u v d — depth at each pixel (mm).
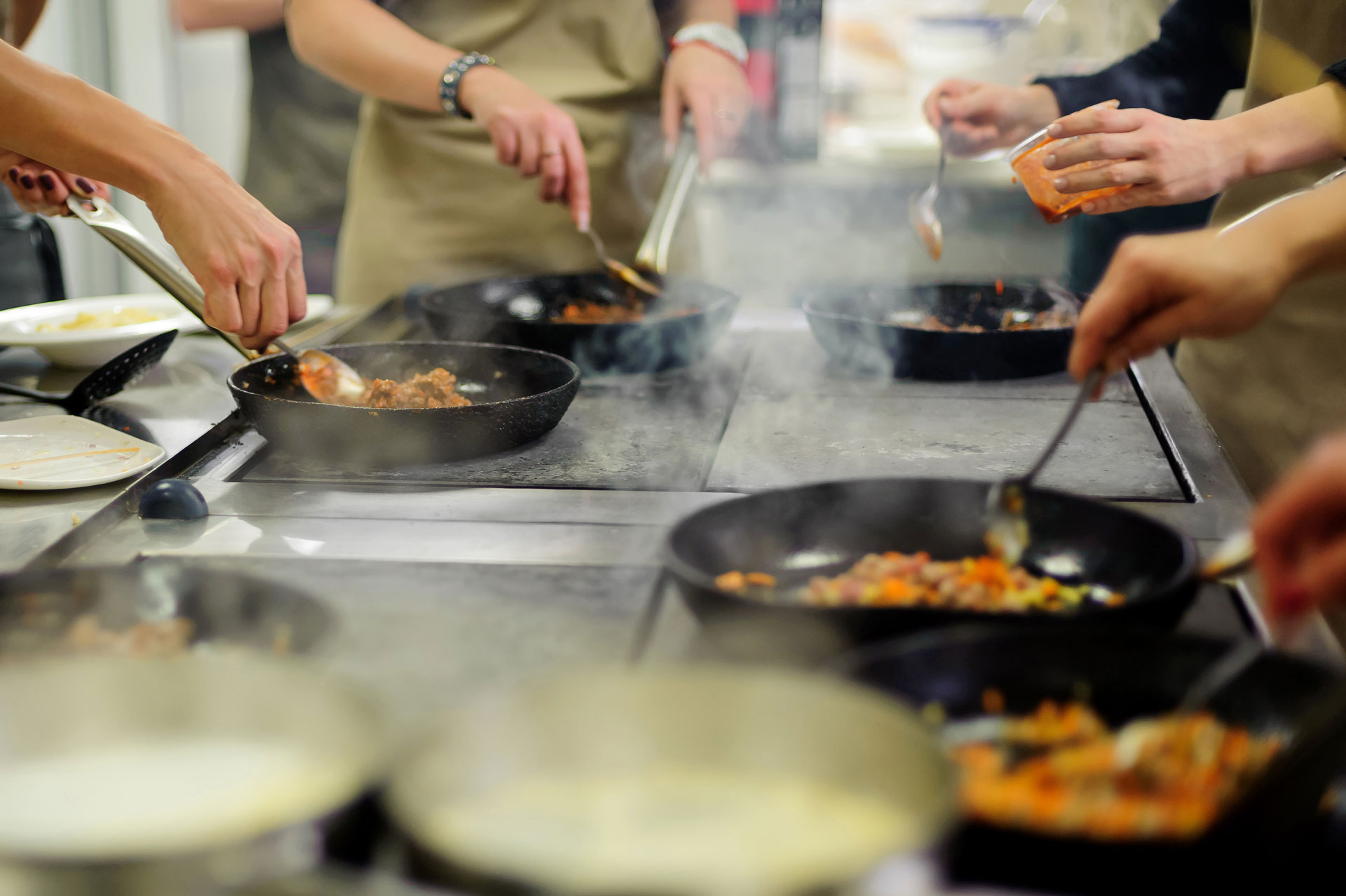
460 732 490
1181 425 1150
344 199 2705
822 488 850
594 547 867
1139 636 602
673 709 528
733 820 480
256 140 2717
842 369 1400
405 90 1620
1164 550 745
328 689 529
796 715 520
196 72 2992
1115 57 2457
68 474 995
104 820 489
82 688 555
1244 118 1262
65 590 702
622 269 1540
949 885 468
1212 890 453
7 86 989
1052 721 583
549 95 1808
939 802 438
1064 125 1227
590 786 505
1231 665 589
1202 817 500
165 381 1326
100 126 1017
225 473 1057
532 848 460
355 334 1440
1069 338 1306
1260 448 1604
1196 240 780
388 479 1033
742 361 1439
